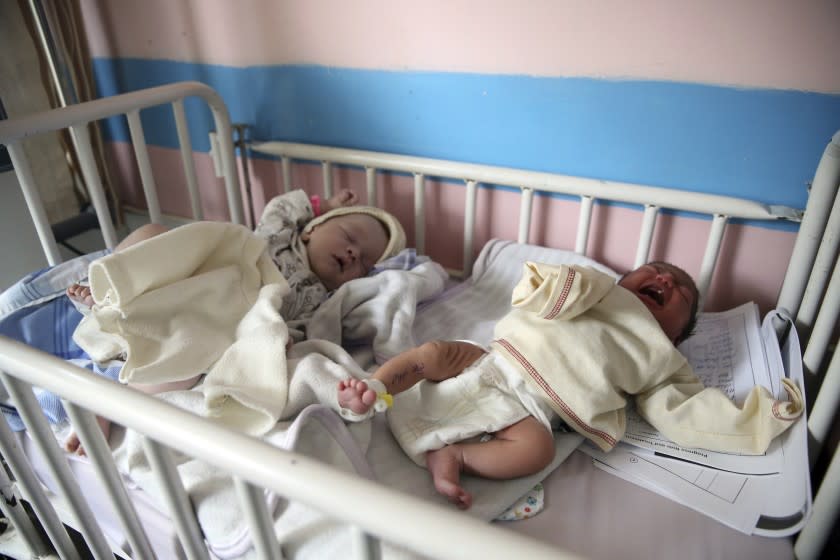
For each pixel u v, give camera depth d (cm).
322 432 72
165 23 135
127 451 74
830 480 63
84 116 103
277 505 65
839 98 88
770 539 70
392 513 37
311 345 92
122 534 81
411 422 81
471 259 127
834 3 83
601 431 81
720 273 108
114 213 159
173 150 150
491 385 84
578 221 116
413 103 120
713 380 93
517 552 34
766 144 96
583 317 88
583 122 107
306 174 140
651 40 96
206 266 94
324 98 128
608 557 69
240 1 125
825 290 91
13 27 128
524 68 107
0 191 133
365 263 119
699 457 81
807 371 86
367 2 114
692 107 98
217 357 85
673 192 101
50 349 91
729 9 89
